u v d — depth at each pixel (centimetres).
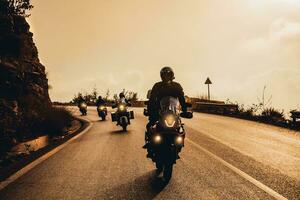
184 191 620
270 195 589
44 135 1452
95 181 698
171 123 661
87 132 1619
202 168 792
